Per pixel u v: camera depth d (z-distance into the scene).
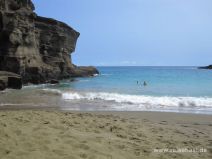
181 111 14.82
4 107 15.38
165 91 25.58
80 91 24.53
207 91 25.59
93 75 60.88
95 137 7.16
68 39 52.81
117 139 7.25
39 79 36.34
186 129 9.58
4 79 25.67
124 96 20.86
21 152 5.46
